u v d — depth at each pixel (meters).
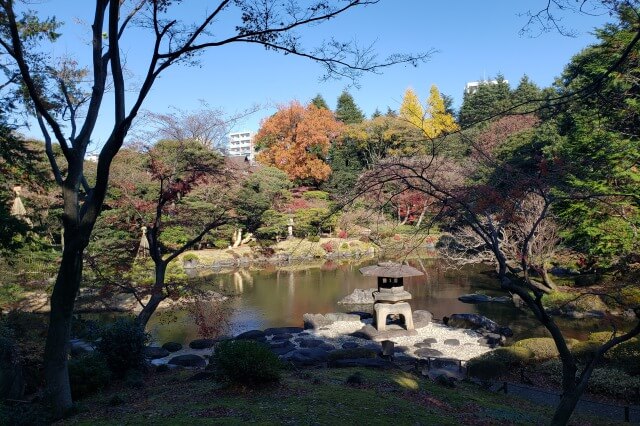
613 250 16.53
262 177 32.34
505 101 39.97
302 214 34.41
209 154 20.14
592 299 19.42
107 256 14.55
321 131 43.09
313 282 29.72
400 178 7.27
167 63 7.51
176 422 7.25
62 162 19.52
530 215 15.52
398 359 14.38
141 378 11.28
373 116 57.47
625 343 12.95
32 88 7.56
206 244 37.16
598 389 11.59
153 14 7.21
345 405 8.12
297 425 7.07
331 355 13.92
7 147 11.75
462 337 17.55
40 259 17.70
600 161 14.80
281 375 10.12
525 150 25.05
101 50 8.43
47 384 8.38
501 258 7.15
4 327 11.36
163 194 13.90
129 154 18.88
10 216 12.65
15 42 7.19
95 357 11.12
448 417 8.22
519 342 14.88
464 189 7.54
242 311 22.75
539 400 11.04
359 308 23.11
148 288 13.66
